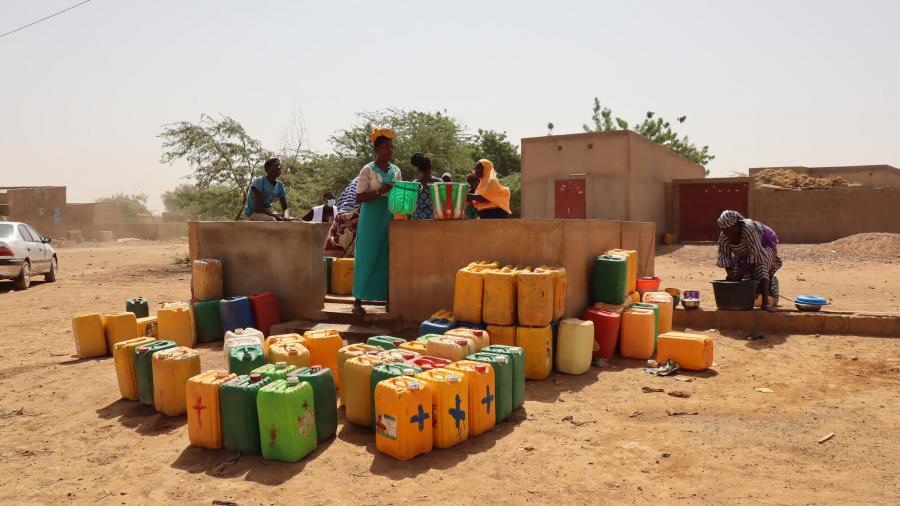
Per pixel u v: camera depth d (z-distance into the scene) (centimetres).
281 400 410
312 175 2448
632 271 798
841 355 688
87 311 1118
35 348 791
